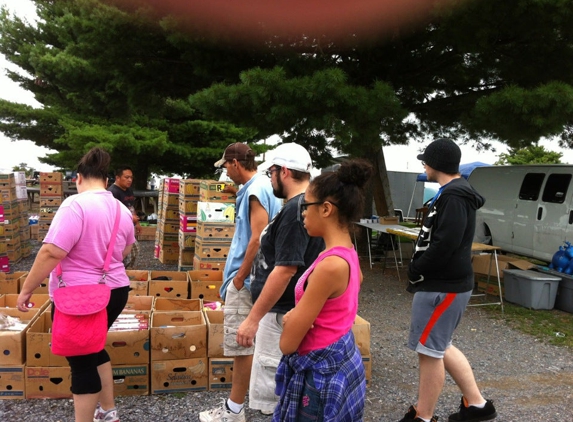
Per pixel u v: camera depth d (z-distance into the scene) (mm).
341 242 1874
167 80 10273
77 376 2709
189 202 7617
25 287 2600
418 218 11344
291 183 2678
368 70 9195
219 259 6566
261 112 7762
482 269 7918
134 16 8492
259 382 3035
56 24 16578
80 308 2588
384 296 7543
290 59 8414
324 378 1808
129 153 14570
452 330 3021
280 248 2447
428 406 3043
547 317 6652
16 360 3482
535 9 6730
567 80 7973
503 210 9438
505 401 3932
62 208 2705
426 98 10297
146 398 3607
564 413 3730
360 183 1880
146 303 4527
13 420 3211
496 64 8531
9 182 8250
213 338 3738
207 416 3139
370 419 3498
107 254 2814
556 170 8477
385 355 4895
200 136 17172
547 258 8383
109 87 14227
